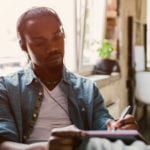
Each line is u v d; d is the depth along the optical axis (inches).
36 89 58.2
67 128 38.9
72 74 63.8
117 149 35.7
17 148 46.5
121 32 172.2
